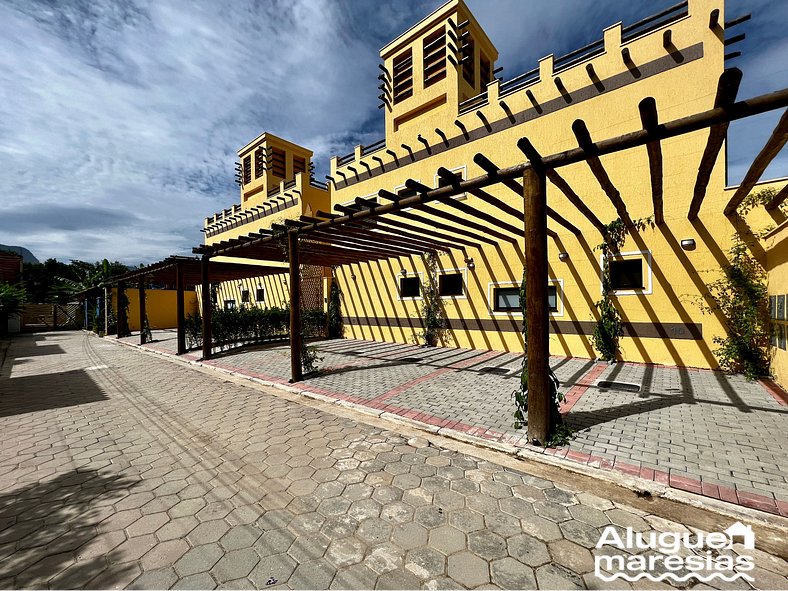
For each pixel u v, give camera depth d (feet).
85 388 21.93
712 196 21.42
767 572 6.56
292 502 9.12
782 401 15.64
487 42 39.58
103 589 6.39
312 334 43.91
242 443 12.96
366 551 7.30
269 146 61.72
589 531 7.79
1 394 20.65
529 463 11.05
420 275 35.68
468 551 7.23
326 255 33.94
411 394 18.40
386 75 39.91
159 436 13.78
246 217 61.26
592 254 25.45
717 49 21.16
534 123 28.02
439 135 34.12
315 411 16.71
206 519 8.47
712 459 10.53
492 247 30.68
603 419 13.92
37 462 11.59
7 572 6.82
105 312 59.52
